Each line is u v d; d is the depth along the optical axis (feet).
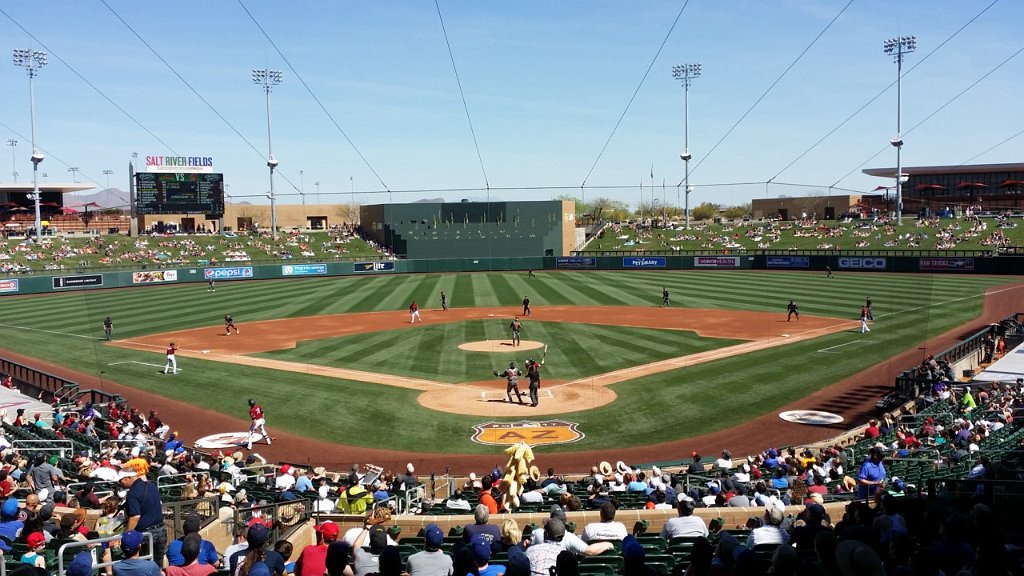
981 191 413.80
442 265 338.95
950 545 25.04
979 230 325.42
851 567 20.83
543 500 56.90
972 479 44.04
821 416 98.17
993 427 73.82
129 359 141.28
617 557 32.78
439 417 99.81
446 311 203.51
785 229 369.50
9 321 193.57
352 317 194.08
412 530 46.24
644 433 92.22
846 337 153.17
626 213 549.13
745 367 126.21
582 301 220.43
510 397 108.06
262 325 181.27
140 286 283.18
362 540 34.06
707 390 111.34
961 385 102.94
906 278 262.88
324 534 34.94
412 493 66.54
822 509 34.27
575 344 148.66
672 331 163.53
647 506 51.11
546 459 83.46
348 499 52.39
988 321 170.30
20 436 81.92
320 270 324.60
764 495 54.65
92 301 234.99
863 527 28.43
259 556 27.40
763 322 175.01
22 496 51.42
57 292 264.31
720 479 59.77
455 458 84.69
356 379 121.39
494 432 93.45
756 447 86.63
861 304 201.57
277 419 100.27
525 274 321.52
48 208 420.77
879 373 120.57
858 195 428.97
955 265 273.75
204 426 98.07
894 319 176.24
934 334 155.22
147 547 36.99
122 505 47.62
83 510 42.01
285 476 64.23
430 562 28.86
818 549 22.99
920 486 45.80
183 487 55.98
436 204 363.15
